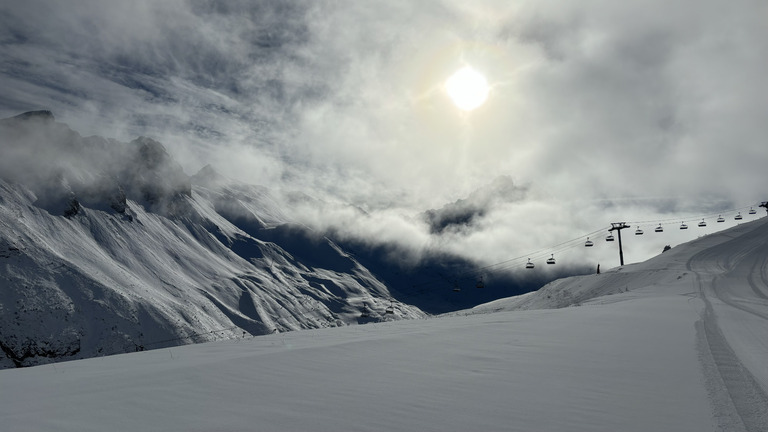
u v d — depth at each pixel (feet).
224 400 21.59
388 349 36.81
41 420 18.56
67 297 580.71
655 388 24.98
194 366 28.84
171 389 23.43
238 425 18.12
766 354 36.04
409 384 25.43
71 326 536.01
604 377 27.53
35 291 571.28
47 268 629.10
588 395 23.45
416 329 57.36
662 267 230.27
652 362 32.19
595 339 43.32
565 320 62.54
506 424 18.86
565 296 236.84
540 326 55.01
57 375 29.32
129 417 18.98
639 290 161.58
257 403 21.18
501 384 25.62
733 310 79.46
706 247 284.20
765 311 79.05
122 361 36.52
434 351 36.19
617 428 18.57
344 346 37.73
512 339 43.04
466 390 24.22
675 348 38.29
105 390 23.24
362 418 19.29
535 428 18.45
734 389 24.89
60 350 501.15
